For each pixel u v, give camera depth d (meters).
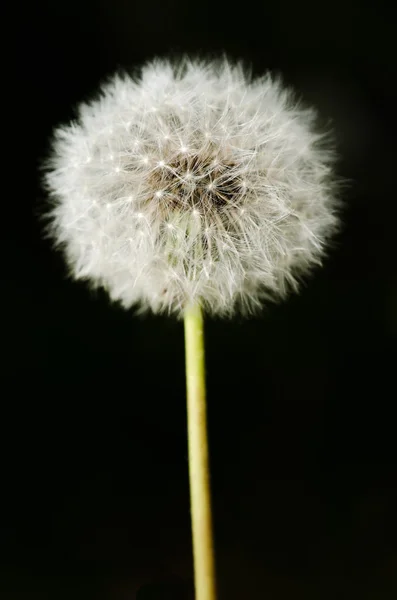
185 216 0.24
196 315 0.24
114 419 0.28
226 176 0.24
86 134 0.25
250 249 0.24
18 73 0.28
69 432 0.28
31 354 0.28
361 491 0.28
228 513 0.28
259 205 0.24
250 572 0.28
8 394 0.28
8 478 0.28
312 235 0.24
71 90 0.28
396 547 0.28
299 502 0.28
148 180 0.24
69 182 0.25
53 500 0.28
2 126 0.28
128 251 0.24
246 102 0.25
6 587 0.27
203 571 0.23
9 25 0.28
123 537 0.28
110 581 0.28
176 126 0.24
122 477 0.28
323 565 0.28
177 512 0.28
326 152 0.25
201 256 0.24
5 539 0.28
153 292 0.24
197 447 0.24
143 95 0.24
